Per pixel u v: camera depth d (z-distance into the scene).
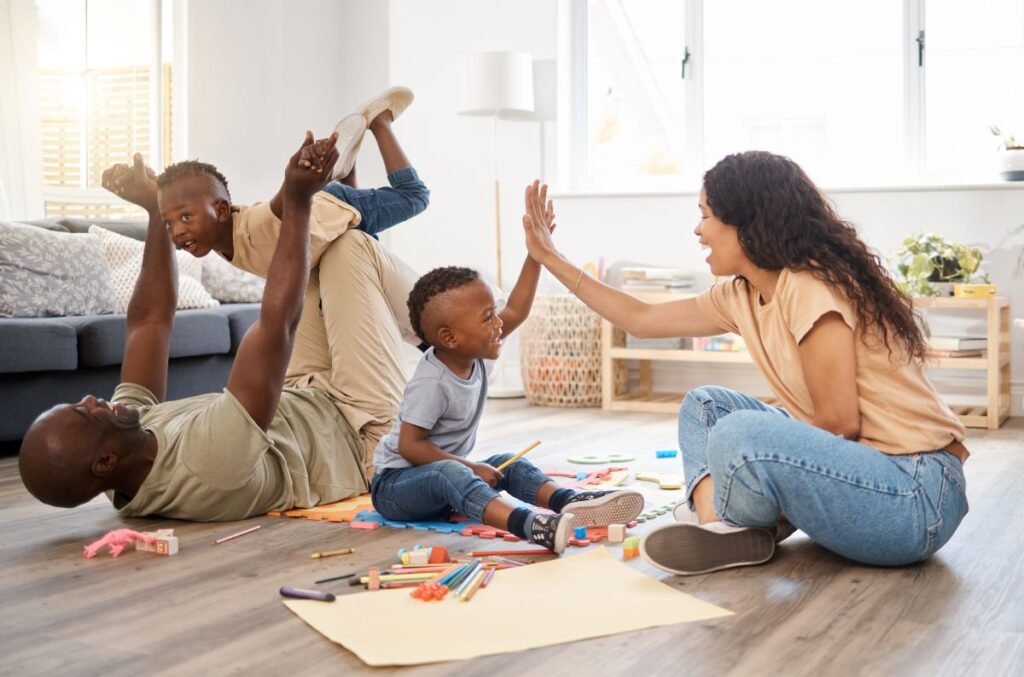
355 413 2.89
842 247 2.04
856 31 5.19
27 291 4.08
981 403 4.67
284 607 1.88
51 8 5.18
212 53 5.59
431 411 2.47
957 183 4.69
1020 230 4.60
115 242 4.63
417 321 2.49
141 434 2.48
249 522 2.58
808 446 1.95
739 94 5.44
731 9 5.42
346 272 2.93
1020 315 4.61
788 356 2.06
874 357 2.02
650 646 1.65
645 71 5.59
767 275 2.10
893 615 1.80
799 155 5.34
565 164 5.63
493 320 2.47
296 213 2.42
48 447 2.32
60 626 1.79
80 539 2.42
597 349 5.10
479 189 5.73
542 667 1.57
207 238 2.75
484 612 1.81
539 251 2.48
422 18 5.82
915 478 1.98
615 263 5.40
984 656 1.61
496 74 5.26
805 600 1.88
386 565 2.16
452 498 2.35
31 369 3.69
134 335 2.81
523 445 3.88
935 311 4.73
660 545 1.99
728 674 1.54
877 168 5.18
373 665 1.58
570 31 5.66
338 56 6.19
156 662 1.61
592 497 2.41
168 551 2.26
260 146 5.80
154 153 5.54
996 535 2.41
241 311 4.67
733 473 1.98
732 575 2.04
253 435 2.44
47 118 5.19
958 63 5.01
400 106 3.08
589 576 2.03
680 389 5.29
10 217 4.94
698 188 5.48
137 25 5.49
